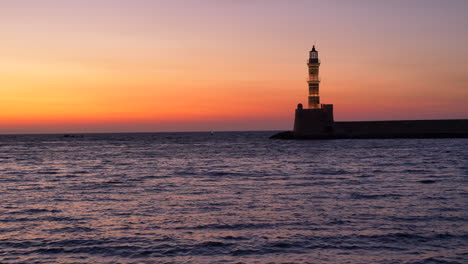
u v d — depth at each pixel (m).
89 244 17.77
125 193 30.78
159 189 32.78
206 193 30.45
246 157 71.12
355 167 48.72
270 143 136.25
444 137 145.00
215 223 21.00
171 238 18.50
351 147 98.44
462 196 27.52
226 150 97.50
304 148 99.44
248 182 36.66
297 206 25.03
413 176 38.81
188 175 43.12
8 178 41.59
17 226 20.72
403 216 21.95
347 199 27.14
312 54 135.75
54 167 54.91
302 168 49.03
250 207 24.91
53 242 18.05
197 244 17.62
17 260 15.95
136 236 18.84
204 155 78.75
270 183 35.75
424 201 25.95
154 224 20.95
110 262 15.73
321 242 17.75
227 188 33.00
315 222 20.97
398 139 143.50
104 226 20.64
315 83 136.75
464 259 15.59
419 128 150.50
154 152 92.00
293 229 19.73
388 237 18.31
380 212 23.00
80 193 30.92
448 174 39.81
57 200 27.86
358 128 154.25
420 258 15.74
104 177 41.84
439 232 18.89
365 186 32.91
